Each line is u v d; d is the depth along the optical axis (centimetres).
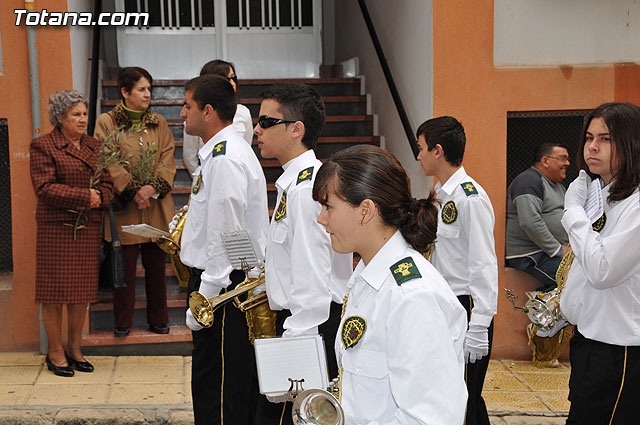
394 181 161
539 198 482
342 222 163
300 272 247
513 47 487
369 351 162
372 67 666
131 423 389
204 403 321
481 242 307
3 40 473
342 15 793
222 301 298
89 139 456
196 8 763
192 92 323
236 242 296
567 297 255
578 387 249
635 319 236
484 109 485
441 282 159
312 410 162
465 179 321
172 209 502
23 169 483
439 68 480
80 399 412
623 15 489
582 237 238
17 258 489
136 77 484
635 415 241
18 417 383
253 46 779
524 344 505
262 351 178
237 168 306
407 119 533
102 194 447
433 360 147
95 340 491
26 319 495
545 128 542
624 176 234
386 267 162
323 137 643
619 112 236
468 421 313
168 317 529
